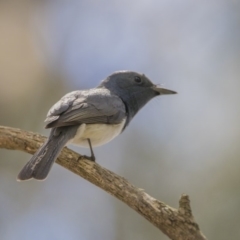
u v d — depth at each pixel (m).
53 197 14.54
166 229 8.30
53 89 14.33
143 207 8.47
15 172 13.91
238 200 13.16
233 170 13.70
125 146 14.49
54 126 9.09
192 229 8.20
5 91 13.80
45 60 14.45
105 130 9.95
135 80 11.38
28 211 14.23
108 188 8.87
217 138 14.34
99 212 14.39
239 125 14.41
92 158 9.55
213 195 13.39
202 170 13.86
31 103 14.01
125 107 11.01
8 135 9.54
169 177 13.95
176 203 13.55
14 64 14.00
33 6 14.61
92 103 9.80
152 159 14.23
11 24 14.16
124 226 13.94
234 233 12.76
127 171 14.23
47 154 8.85
